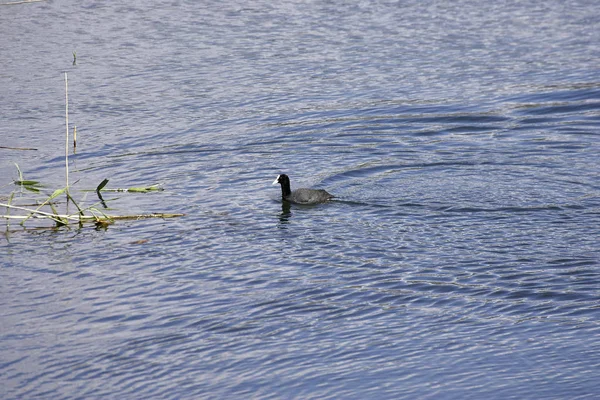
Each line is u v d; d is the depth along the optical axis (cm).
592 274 2897
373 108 5116
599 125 4722
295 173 4103
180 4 7556
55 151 4531
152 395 2286
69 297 2862
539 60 5988
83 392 2302
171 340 2567
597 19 6962
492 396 2256
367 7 7388
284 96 5372
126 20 7075
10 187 4041
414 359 2445
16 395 2288
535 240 3189
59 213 3666
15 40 6544
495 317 2664
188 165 4281
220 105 5241
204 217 3575
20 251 3272
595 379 2312
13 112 5119
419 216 3475
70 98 5362
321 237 3303
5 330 2638
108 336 2597
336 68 5884
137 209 3691
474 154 4284
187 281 2969
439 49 6269
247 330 2623
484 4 7475
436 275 2945
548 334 2553
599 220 3359
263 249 3212
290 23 6962
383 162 4209
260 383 2336
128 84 5628
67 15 7212
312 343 2541
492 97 5256
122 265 3116
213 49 6338
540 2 7525
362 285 2894
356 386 2312
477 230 3303
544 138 4525
